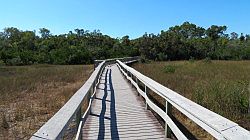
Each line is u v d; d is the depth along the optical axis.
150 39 66.19
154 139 6.27
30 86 19.41
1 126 9.20
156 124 7.56
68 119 3.62
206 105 10.25
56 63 64.38
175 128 5.51
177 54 66.75
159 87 7.22
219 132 3.30
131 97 11.87
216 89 12.02
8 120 10.12
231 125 3.27
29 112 11.20
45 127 3.21
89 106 8.28
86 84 8.10
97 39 94.94
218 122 3.47
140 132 6.81
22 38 95.81
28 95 15.95
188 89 14.47
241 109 9.77
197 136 7.39
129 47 75.31
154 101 11.58
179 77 20.86
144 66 37.38
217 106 9.96
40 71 34.56
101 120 7.98
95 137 6.43
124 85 15.79
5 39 97.81
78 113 5.59
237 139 2.81
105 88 14.16
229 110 9.56
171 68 26.72
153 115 8.63
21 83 21.31
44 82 22.02
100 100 11.13
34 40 96.19
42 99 14.21
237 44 86.25
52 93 16.41
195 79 19.28
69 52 66.88
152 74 23.97
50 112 11.34
